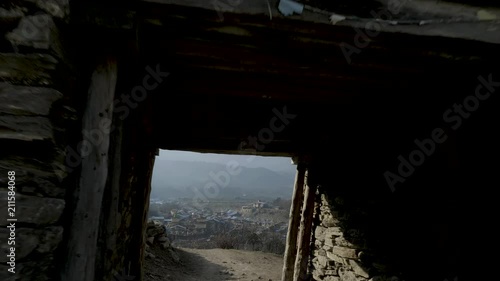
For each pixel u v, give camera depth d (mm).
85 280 1541
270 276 8086
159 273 6754
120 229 2791
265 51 2074
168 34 1870
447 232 2449
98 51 1689
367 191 3836
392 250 3258
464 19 1800
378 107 3320
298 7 1627
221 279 7414
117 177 1959
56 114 1388
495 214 2090
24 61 1299
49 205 1347
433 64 2133
